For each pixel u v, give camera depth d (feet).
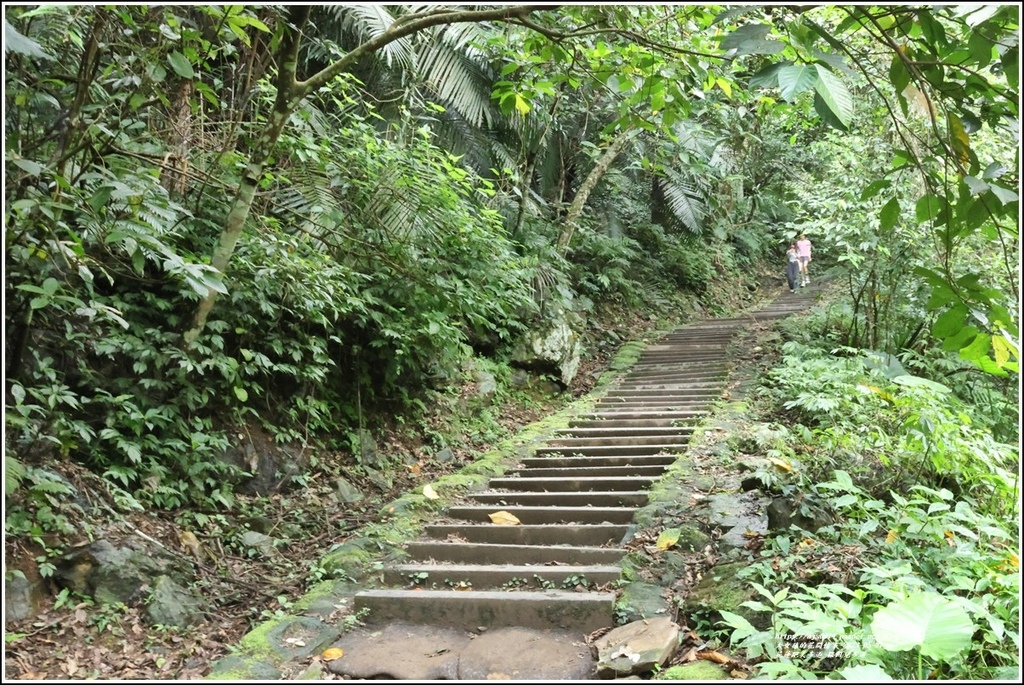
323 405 17.66
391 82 26.02
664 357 33.35
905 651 8.29
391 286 18.78
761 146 41.06
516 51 17.19
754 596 10.35
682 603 11.07
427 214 19.45
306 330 17.51
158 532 12.80
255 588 12.30
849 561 10.94
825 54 5.74
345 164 18.45
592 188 36.27
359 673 9.82
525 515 15.94
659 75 11.17
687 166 37.73
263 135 11.77
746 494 14.89
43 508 11.00
